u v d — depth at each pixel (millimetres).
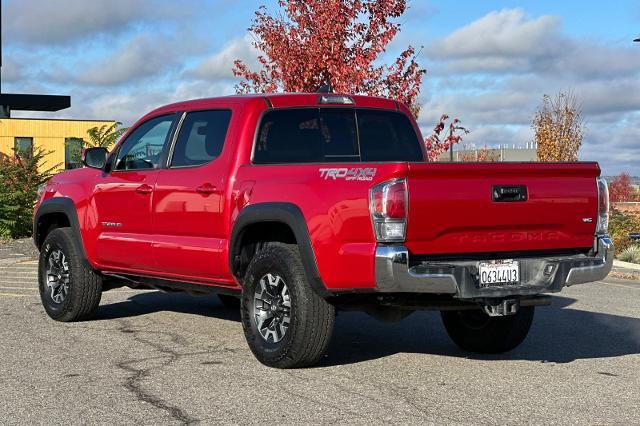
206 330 8164
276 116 7188
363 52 14695
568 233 6387
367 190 5809
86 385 5945
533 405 5461
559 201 6277
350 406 5402
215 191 7020
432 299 6223
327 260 6004
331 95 7547
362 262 5805
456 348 7391
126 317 8984
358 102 7703
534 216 6172
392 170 5723
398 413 5246
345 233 5906
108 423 5039
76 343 7484
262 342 6535
